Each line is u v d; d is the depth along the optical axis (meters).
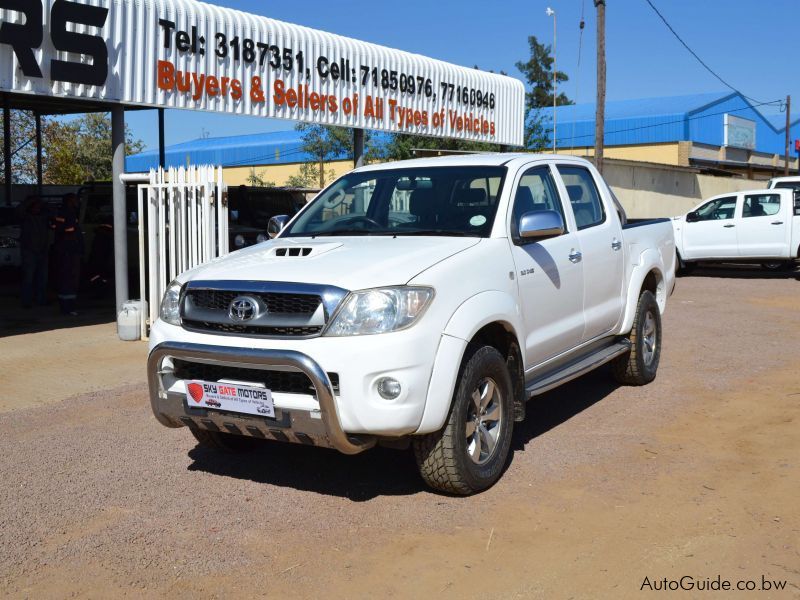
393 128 15.98
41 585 3.85
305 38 13.71
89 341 10.27
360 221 5.79
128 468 5.48
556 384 5.72
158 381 4.88
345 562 4.03
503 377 4.99
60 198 17.56
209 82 12.01
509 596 3.66
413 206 5.69
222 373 4.70
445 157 6.21
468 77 18.11
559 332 5.82
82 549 4.22
